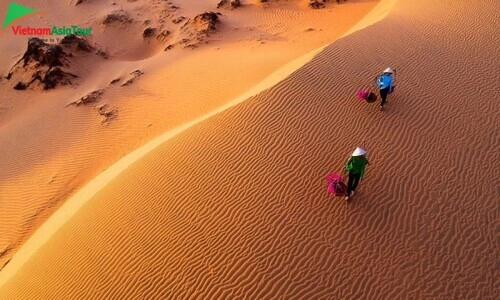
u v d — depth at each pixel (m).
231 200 11.02
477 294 8.95
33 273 11.33
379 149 11.98
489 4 19.02
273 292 9.09
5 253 15.68
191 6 34.16
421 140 12.20
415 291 8.99
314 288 9.09
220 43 27.20
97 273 10.37
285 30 28.12
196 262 9.87
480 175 11.23
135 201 11.76
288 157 11.88
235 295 9.12
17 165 19.77
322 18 29.14
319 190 11.01
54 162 19.39
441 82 14.30
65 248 11.45
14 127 22.66
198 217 10.82
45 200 17.53
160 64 25.47
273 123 12.87
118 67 26.47
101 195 12.54
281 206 10.72
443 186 10.97
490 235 9.94
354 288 9.07
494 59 15.38
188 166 12.21
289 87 13.89
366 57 15.37
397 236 9.95
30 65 26.06
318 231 10.12
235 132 12.80
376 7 25.86
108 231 11.27
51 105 23.62
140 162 13.01
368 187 11.02
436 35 16.80
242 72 21.20
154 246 10.46
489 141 12.15
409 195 10.79
